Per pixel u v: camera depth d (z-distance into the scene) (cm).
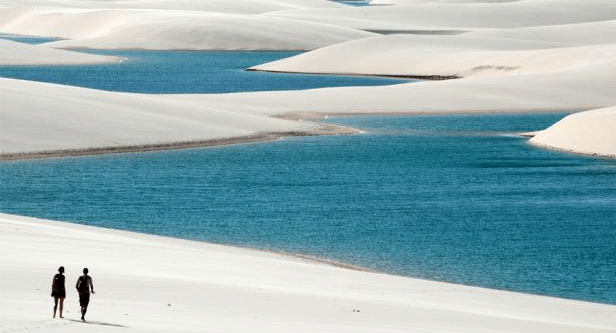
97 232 6097
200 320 3416
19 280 3884
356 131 12444
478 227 6719
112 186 8462
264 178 8938
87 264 4447
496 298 4684
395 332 3481
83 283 3195
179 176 9031
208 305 3753
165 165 9719
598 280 5309
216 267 4806
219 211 7300
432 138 11894
